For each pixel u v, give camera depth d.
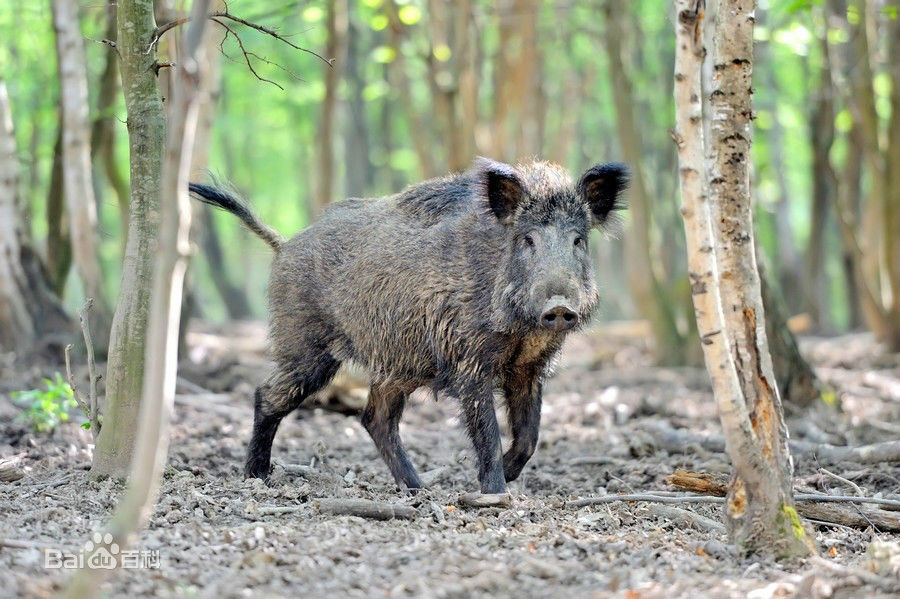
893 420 15.53
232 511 9.49
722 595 7.29
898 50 22.12
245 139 45.59
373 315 11.27
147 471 6.29
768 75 30.33
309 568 7.70
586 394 18.94
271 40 20.97
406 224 11.37
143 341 10.30
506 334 10.47
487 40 32.41
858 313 30.45
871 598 7.27
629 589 7.39
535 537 8.70
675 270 32.72
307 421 15.77
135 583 7.29
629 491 11.35
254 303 50.75
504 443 14.73
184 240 6.45
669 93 32.38
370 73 39.53
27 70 25.73
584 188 10.88
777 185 34.47
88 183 18.03
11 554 7.74
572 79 31.44
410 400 16.67
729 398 7.89
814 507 9.68
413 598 7.11
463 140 25.22
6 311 18.20
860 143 26.55
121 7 10.11
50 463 11.65
